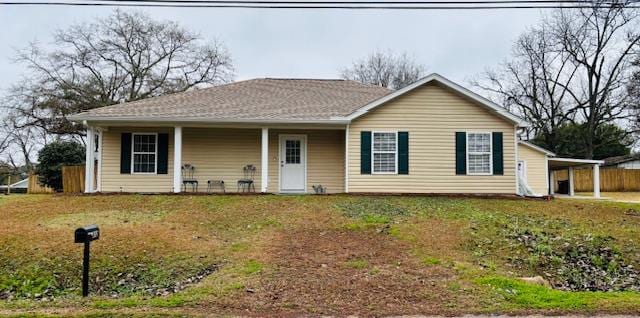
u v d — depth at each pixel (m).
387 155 17.33
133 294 7.25
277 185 18.44
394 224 11.64
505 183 17.36
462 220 12.08
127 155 17.83
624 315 5.88
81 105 31.06
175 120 16.75
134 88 33.44
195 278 7.96
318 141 18.70
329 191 18.53
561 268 8.81
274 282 7.44
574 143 36.28
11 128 32.34
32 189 27.05
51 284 8.12
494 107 17.19
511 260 9.12
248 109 18.22
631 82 32.22
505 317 5.82
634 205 15.98
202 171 18.17
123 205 14.20
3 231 10.70
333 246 9.84
